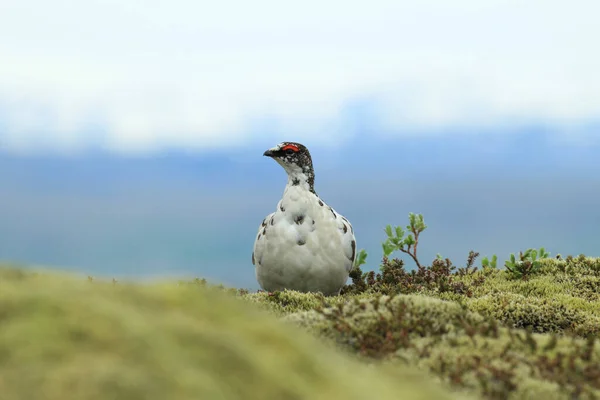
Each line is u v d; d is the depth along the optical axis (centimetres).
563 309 1684
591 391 808
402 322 1060
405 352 951
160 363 440
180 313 535
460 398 610
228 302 587
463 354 915
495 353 912
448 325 1041
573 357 890
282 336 544
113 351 443
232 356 472
